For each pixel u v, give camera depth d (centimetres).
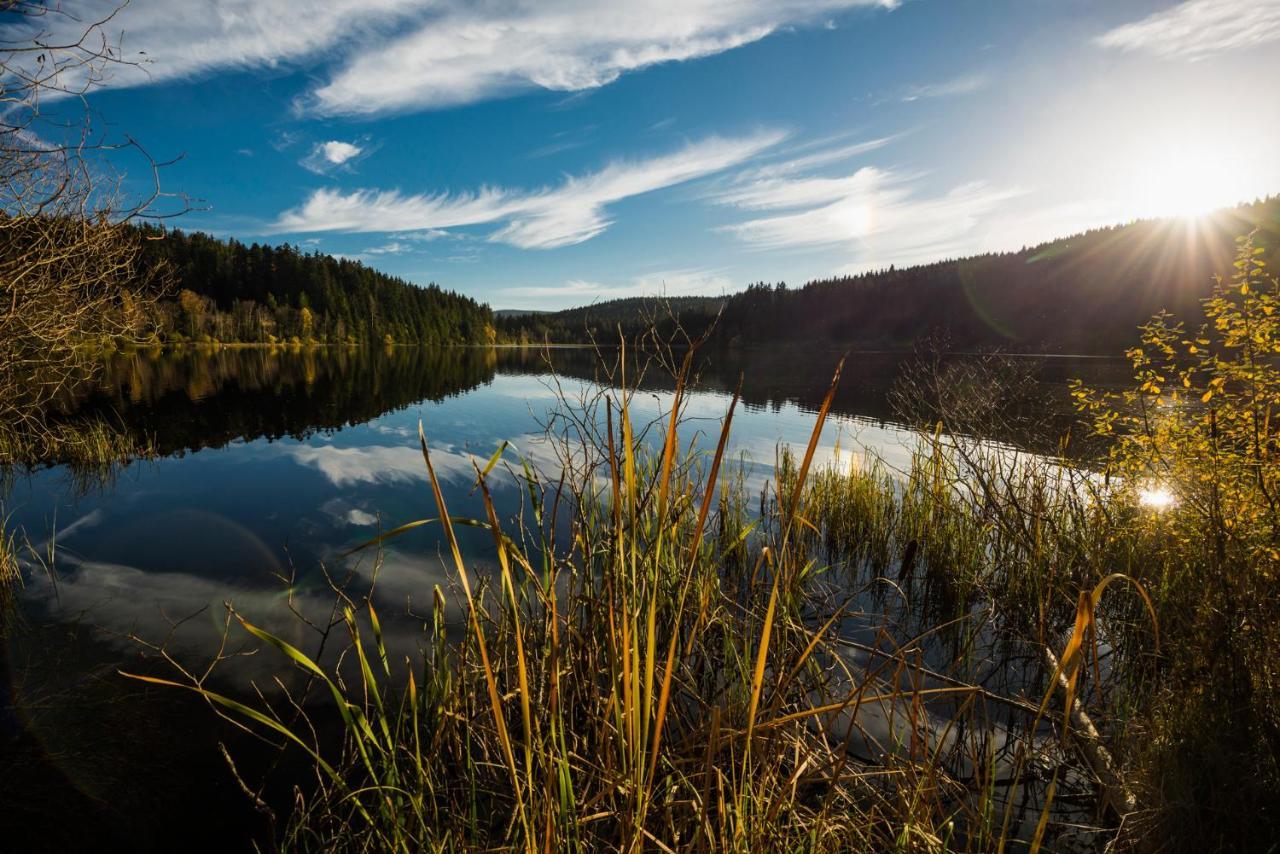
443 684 233
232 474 1055
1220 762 221
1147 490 415
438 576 550
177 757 309
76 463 1108
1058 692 331
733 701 234
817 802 239
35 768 298
